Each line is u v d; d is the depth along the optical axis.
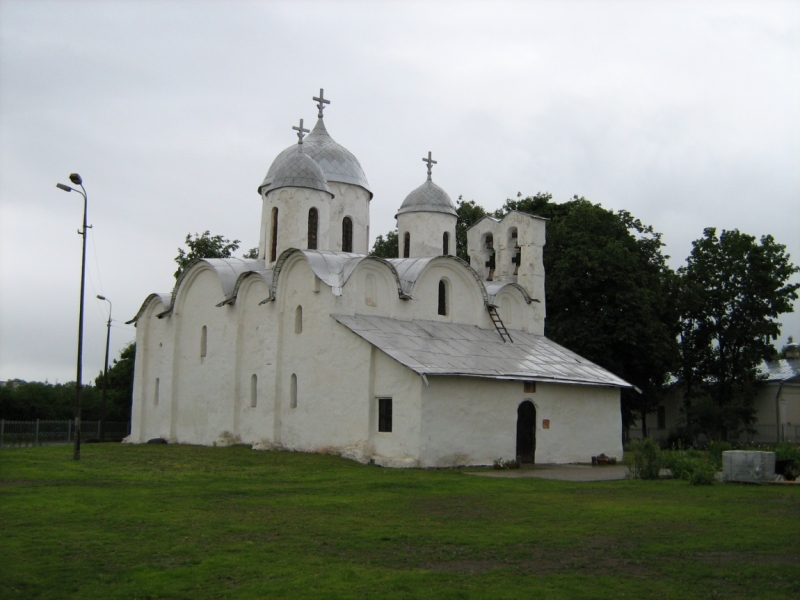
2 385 70.56
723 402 53.72
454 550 12.34
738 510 16.36
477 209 59.16
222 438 33.34
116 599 9.62
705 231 55.09
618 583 10.38
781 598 9.69
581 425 32.28
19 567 11.11
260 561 11.48
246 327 34.00
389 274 31.73
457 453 27.20
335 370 29.27
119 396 59.84
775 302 53.09
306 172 35.22
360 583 10.27
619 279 42.81
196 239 55.75
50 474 22.69
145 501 17.25
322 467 25.31
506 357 31.55
